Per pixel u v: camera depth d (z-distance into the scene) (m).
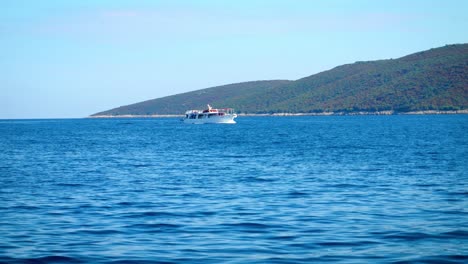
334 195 28.98
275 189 31.48
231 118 199.75
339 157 53.84
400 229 20.34
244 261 16.23
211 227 20.98
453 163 45.75
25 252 17.47
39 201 27.62
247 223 21.66
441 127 135.38
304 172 40.44
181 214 23.80
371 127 147.62
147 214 23.86
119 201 27.52
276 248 17.69
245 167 44.75
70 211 24.77
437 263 15.98
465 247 17.72
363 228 20.56
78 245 18.33
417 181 34.44
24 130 161.25
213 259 16.50
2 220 22.67
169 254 17.09
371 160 49.91
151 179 36.84
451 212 23.73
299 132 123.19
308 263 16.00
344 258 16.50
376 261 16.19
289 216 23.05
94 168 45.09
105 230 20.62
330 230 20.25
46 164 49.06
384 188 31.47
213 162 49.75
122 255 17.03
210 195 29.36
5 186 33.59
